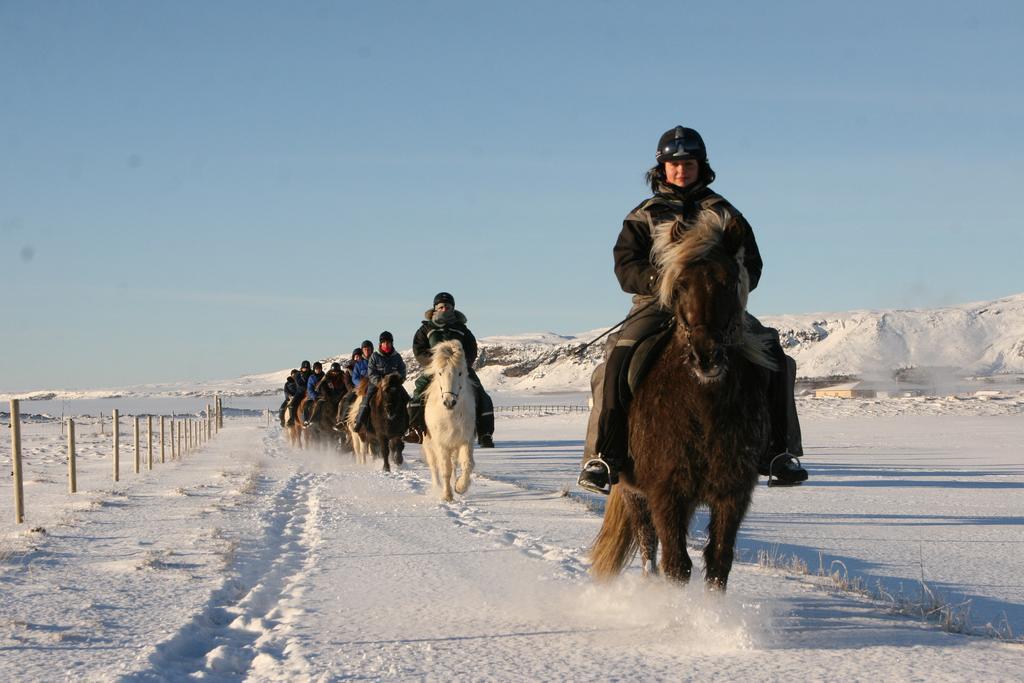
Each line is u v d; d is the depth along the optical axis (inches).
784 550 414.9
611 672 208.7
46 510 575.2
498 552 390.6
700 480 237.9
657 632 245.9
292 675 211.6
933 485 749.3
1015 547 426.0
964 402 3149.6
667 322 258.7
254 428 2426.2
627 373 256.2
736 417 233.5
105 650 238.2
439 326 627.2
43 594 314.8
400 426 860.6
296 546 431.5
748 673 206.1
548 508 556.7
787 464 262.7
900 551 413.7
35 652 236.1
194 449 1366.9
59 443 1600.6
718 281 231.6
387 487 705.0
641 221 270.1
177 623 269.9
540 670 211.5
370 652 230.2
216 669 226.1
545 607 282.2
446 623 263.1
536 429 2203.5
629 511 284.8
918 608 282.5
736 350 240.7
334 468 952.3
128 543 432.5
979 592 325.7
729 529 241.0
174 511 560.4
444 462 595.8
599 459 261.6
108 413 5093.5
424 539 431.5
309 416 1275.8
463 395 588.4
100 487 736.3
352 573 346.9
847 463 995.3
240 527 486.3
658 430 239.0
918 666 210.1
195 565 374.3
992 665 210.5
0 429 2474.2
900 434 1690.5
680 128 270.2
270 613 285.7
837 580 325.7
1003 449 1235.9
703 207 265.3
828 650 226.7
